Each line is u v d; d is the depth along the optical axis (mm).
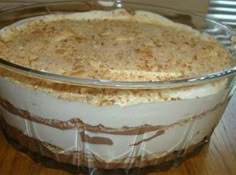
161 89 632
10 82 642
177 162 752
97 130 655
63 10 1003
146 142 684
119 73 686
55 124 664
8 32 867
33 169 726
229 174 746
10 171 713
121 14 1001
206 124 737
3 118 752
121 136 662
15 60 717
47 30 875
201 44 877
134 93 626
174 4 1084
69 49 763
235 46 883
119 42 814
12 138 764
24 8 949
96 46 784
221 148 814
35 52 749
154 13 1012
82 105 618
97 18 990
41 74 594
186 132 710
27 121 694
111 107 614
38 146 721
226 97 736
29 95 641
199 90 653
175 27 976
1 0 1021
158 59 751
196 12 1098
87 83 587
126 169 722
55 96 618
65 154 708
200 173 744
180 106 645
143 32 896
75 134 669
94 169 719
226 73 654
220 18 1338
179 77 705
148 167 731
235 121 900
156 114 640
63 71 680
